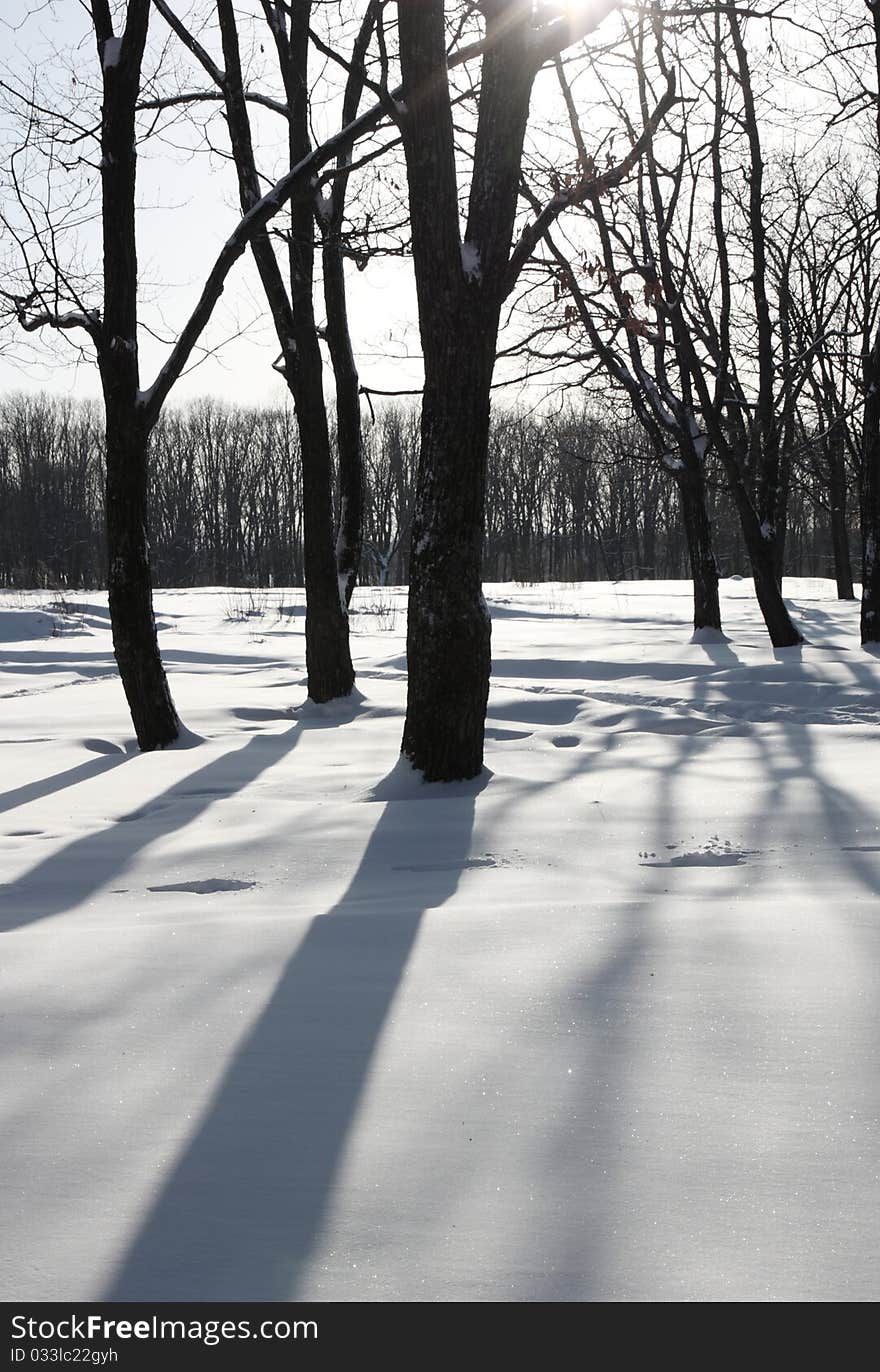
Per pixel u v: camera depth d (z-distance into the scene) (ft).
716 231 62.49
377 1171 8.18
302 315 41.04
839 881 16.76
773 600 59.67
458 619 26.58
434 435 26.61
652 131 29.25
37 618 81.61
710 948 13.19
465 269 26.40
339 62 26.63
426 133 25.98
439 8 25.86
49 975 12.95
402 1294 6.75
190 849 20.70
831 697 39.96
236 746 33.32
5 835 22.97
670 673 49.80
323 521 41.63
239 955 13.56
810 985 11.83
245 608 99.14
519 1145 8.52
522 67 26.43
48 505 262.26
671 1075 9.69
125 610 33.96
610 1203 7.67
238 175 38.99
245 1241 7.32
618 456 74.54
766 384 62.54
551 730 34.06
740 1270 6.91
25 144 33.06
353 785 27.20
